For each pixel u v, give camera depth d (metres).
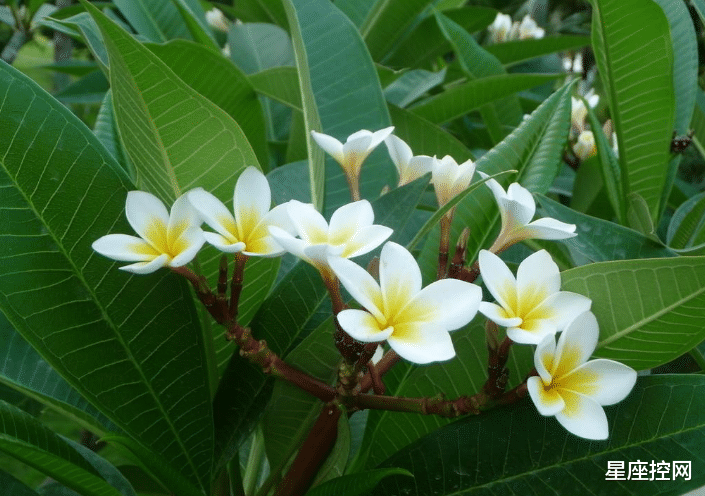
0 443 0.40
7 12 1.49
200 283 0.44
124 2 1.22
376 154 0.87
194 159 0.49
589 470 0.48
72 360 0.48
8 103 0.46
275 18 1.48
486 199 0.65
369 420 0.60
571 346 0.41
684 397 0.48
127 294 0.49
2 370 0.56
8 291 0.46
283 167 0.81
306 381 0.47
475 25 1.62
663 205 0.90
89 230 0.48
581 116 1.14
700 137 1.11
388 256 0.40
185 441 0.51
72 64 1.48
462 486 0.50
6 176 0.46
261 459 0.62
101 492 0.45
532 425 0.50
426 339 0.38
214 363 0.56
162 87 0.46
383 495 0.50
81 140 0.48
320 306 0.56
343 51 0.89
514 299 0.42
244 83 0.93
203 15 1.29
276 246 0.42
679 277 0.46
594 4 0.74
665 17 0.72
